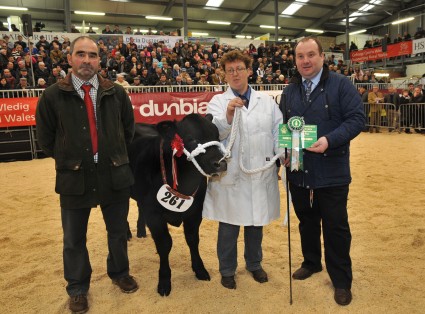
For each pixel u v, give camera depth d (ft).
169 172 9.04
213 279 10.23
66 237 8.72
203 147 8.43
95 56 8.05
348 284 8.94
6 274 10.78
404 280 9.77
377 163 25.12
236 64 8.73
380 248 11.78
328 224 8.86
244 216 9.15
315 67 8.34
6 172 25.48
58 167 8.25
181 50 49.83
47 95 8.11
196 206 9.67
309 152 8.65
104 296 9.55
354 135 8.09
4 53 38.65
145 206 9.43
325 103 8.44
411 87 47.19
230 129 8.87
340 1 84.99
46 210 16.70
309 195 9.26
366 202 16.53
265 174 9.20
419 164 24.36
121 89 8.96
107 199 8.66
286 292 9.39
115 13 77.36
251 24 92.07
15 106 29.66
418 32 68.18
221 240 9.65
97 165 8.45
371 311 8.51
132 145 10.36
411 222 13.89
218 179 9.28
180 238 13.29
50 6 71.00
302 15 90.68
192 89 37.47
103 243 12.97
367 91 46.24
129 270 10.83
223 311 8.71
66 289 9.11
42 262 11.53
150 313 8.74
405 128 43.50
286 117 9.10
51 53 41.93
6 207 17.21
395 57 77.20
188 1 76.59
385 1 87.10
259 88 41.34
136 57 44.80
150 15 80.69
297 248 11.98
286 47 59.31
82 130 8.21
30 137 30.89
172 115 31.91
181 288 9.82
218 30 94.48
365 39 97.71
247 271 10.52
